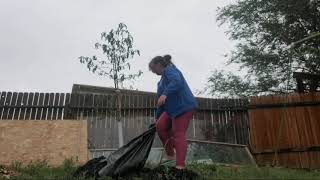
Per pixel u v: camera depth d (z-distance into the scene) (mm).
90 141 11648
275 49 16094
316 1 15062
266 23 15789
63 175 5570
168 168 5078
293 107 11805
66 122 9188
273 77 16016
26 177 5438
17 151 8336
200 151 7625
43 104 11758
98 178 5188
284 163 11422
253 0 16094
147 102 12320
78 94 12031
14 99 11648
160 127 5480
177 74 5281
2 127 8797
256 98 11938
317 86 13383
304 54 14336
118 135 11758
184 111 5203
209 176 5484
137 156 5352
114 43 11664
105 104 12086
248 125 12375
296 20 15641
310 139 11586
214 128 12391
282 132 11641
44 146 8547
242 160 7684
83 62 11570
